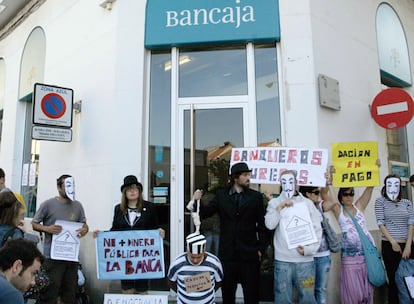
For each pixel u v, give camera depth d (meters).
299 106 4.95
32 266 1.99
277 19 5.13
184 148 5.15
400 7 7.52
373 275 4.14
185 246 4.89
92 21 5.96
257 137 5.09
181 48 5.36
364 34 6.19
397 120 5.38
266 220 3.60
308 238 3.44
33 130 5.25
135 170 5.04
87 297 4.90
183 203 5.00
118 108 5.23
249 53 5.23
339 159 4.23
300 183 3.98
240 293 4.73
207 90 5.29
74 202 4.30
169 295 4.77
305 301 3.46
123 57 5.32
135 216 3.93
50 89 5.45
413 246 4.55
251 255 3.63
